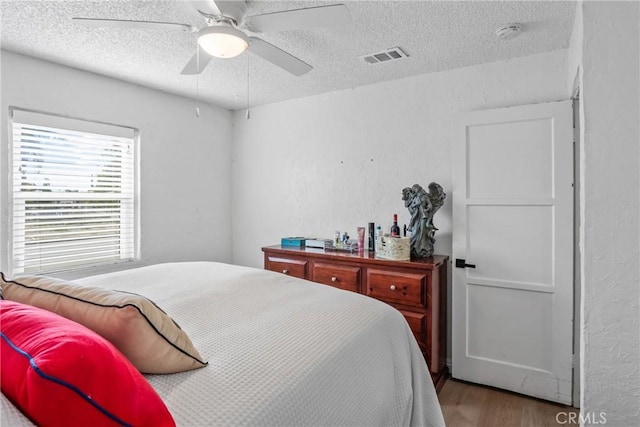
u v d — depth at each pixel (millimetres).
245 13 1822
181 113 3498
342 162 3305
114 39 2248
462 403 2305
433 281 2420
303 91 3334
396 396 1431
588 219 1360
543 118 2324
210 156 3795
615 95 1314
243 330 1271
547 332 2320
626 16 1299
